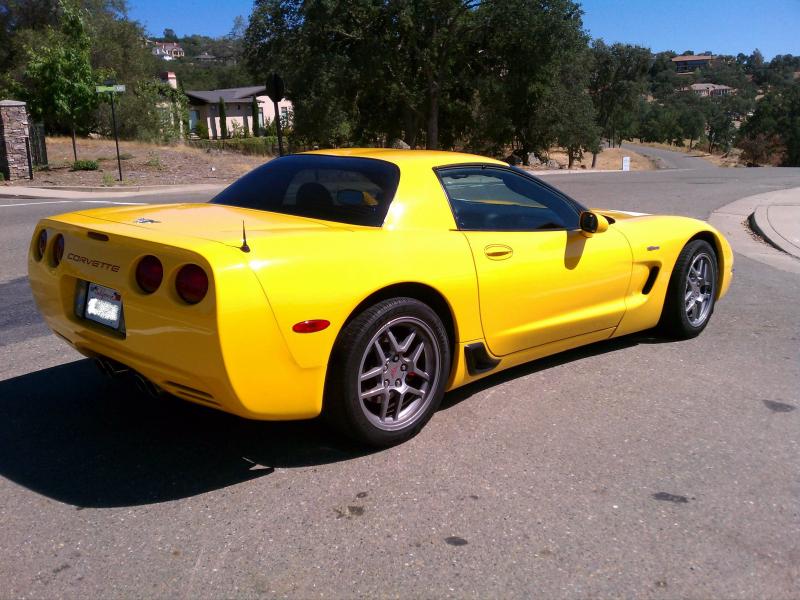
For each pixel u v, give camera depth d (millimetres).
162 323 3055
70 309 3602
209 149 32312
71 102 22531
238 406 3045
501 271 3936
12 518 2918
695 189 18922
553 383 4535
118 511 2988
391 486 3223
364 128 41750
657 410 4145
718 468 3467
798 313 6430
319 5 32719
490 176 4277
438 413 4039
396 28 34500
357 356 3307
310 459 3471
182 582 2535
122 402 4121
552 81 38875
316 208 3852
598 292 4590
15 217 12078
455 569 2635
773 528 2957
